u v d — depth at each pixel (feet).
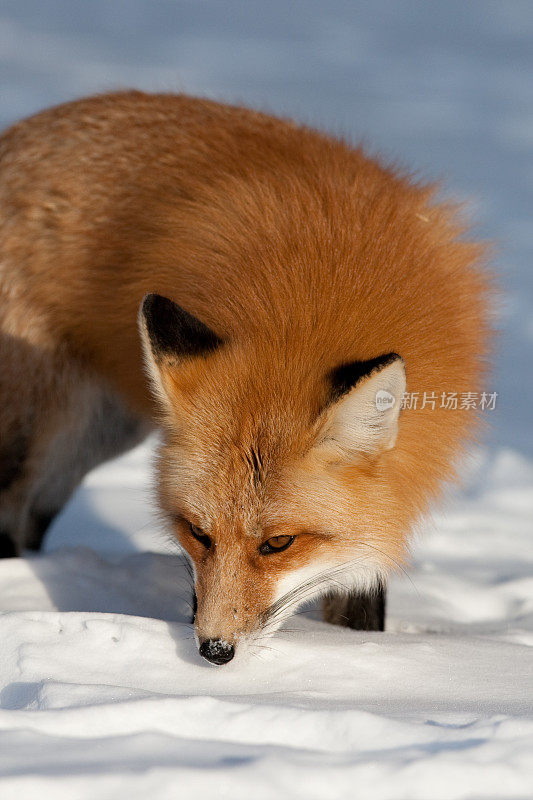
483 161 107.14
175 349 24.23
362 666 21.90
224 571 22.75
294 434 22.97
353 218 27.30
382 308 25.31
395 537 25.29
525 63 157.07
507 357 63.93
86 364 32.81
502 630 30.35
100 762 15.43
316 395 23.22
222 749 16.07
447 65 153.58
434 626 30.55
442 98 134.92
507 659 22.79
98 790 14.46
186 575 31.01
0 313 32.32
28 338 32.19
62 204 31.60
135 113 32.68
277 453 23.00
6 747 15.84
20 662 20.95
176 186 30.27
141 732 16.56
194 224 28.60
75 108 33.83
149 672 21.18
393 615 31.96
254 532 22.86
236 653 21.86
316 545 23.44
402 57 156.04
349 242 26.61
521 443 51.83
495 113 129.90
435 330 25.70
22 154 33.04
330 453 23.13
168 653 21.97
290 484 22.97
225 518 23.02
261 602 22.77
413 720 17.79
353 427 22.98
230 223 27.94
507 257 77.82
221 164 30.12
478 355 27.76
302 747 16.69
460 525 42.55
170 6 185.68
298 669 21.72
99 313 31.04
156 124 32.14
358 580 25.98
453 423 26.48
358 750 16.46
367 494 24.08
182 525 24.32
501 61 157.69
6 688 20.30
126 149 31.73
